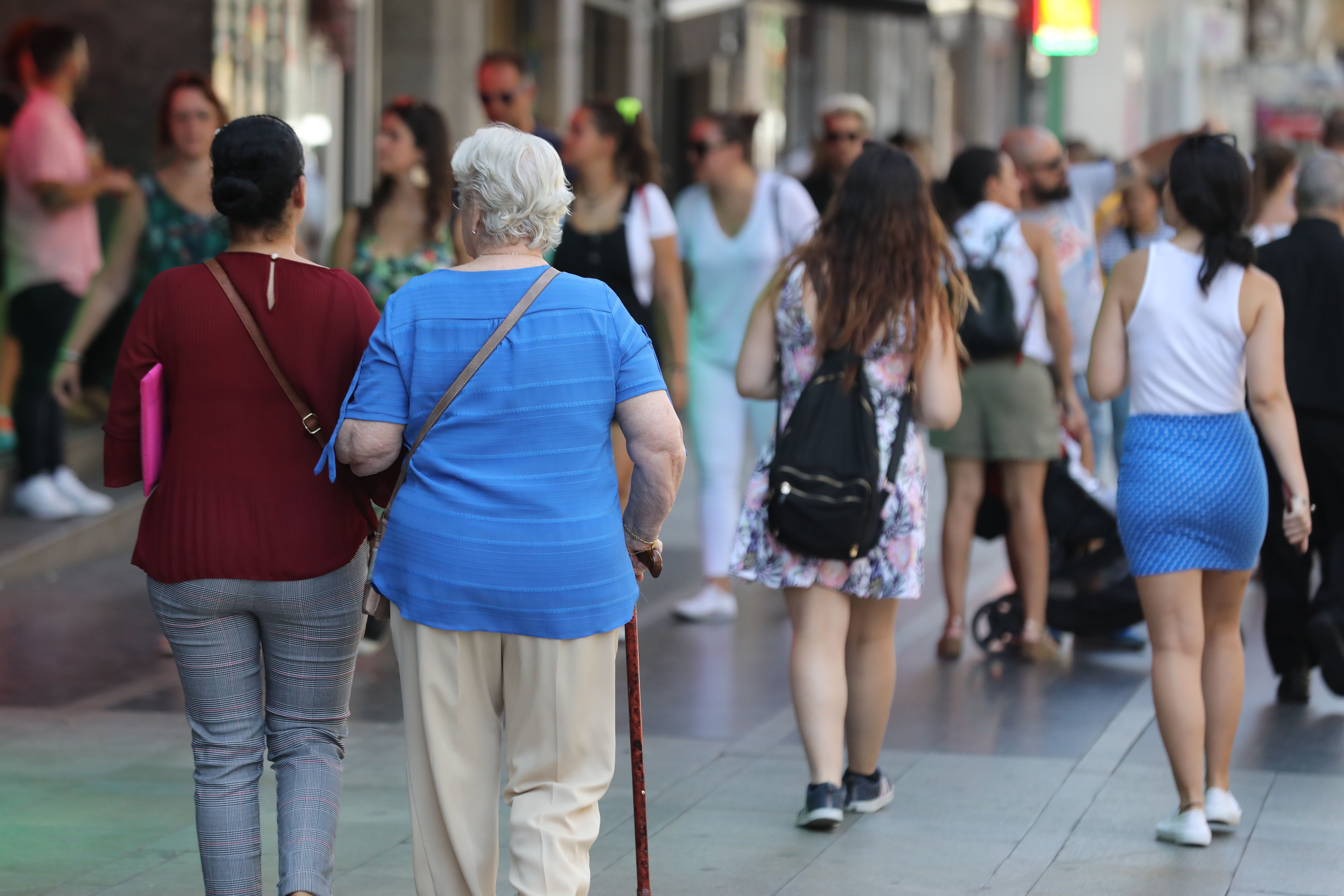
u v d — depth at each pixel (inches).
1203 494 709.3
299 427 554.6
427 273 585.0
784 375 753.6
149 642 1117.1
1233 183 711.7
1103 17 3939.5
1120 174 1284.4
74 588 1285.7
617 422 535.8
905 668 1058.7
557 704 523.5
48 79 1374.3
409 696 536.1
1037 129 1236.5
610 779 540.7
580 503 520.7
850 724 760.3
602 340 522.3
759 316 760.3
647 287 1066.1
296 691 567.5
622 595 529.7
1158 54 4687.5
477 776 536.7
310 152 1964.8
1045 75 4205.2
